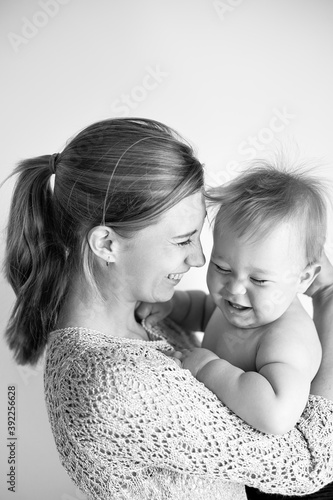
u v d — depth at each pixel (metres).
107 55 1.90
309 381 1.12
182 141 1.22
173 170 1.06
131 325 1.27
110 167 1.07
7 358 2.05
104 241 1.10
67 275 1.19
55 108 1.92
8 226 1.28
